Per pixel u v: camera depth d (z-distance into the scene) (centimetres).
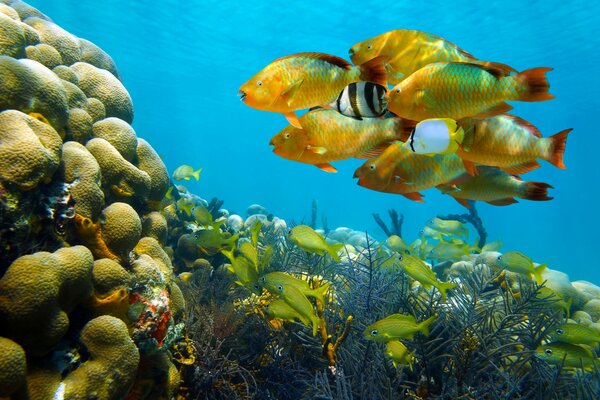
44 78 291
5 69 269
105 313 277
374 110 205
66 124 326
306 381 384
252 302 503
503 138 213
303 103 227
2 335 221
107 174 342
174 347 367
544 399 344
